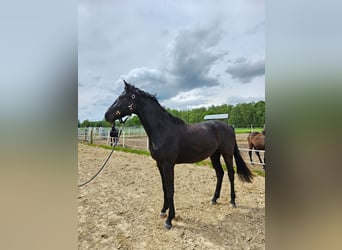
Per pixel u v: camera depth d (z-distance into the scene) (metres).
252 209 2.72
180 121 2.49
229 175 2.83
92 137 10.05
